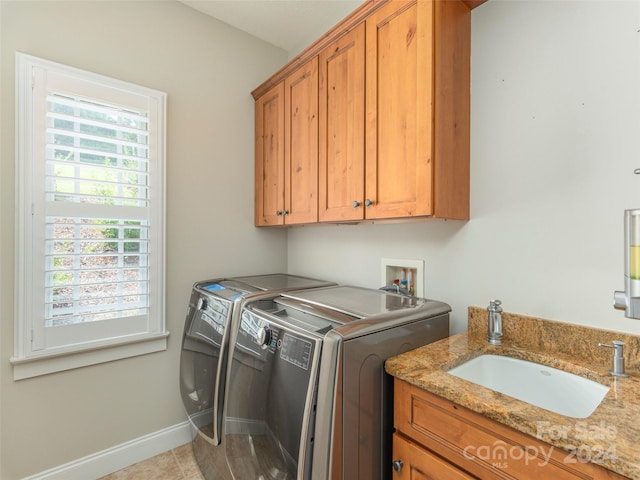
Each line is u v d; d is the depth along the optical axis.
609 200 1.06
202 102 2.05
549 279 1.19
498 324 1.23
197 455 1.72
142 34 1.82
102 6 1.70
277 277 2.13
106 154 1.67
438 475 0.89
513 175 1.28
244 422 1.23
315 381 0.94
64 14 1.59
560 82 1.16
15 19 1.46
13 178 1.46
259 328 1.22
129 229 1.77
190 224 2.01
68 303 1.58
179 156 1.96
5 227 1.45
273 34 2.26
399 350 1.13
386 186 1.34
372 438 1.03
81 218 1.62
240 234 2.24
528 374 1.12
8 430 1.47
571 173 1.14
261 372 1.16
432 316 1.27
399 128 1.29
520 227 1.26
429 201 1.18
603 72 1.07
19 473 1.49
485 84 1.35
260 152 2.22
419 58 1.21
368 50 1.41
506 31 1.29
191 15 2.00
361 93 1.44
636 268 0.74
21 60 1.46
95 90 1.65
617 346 0.96
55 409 1.58
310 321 1.16
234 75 2.19
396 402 1.02
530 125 1.23
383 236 1.79
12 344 1.47
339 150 1.56
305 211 1.78
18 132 1.46
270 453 1.08
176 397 1.95
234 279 2.03
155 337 1.84
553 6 1.18
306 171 1.78
